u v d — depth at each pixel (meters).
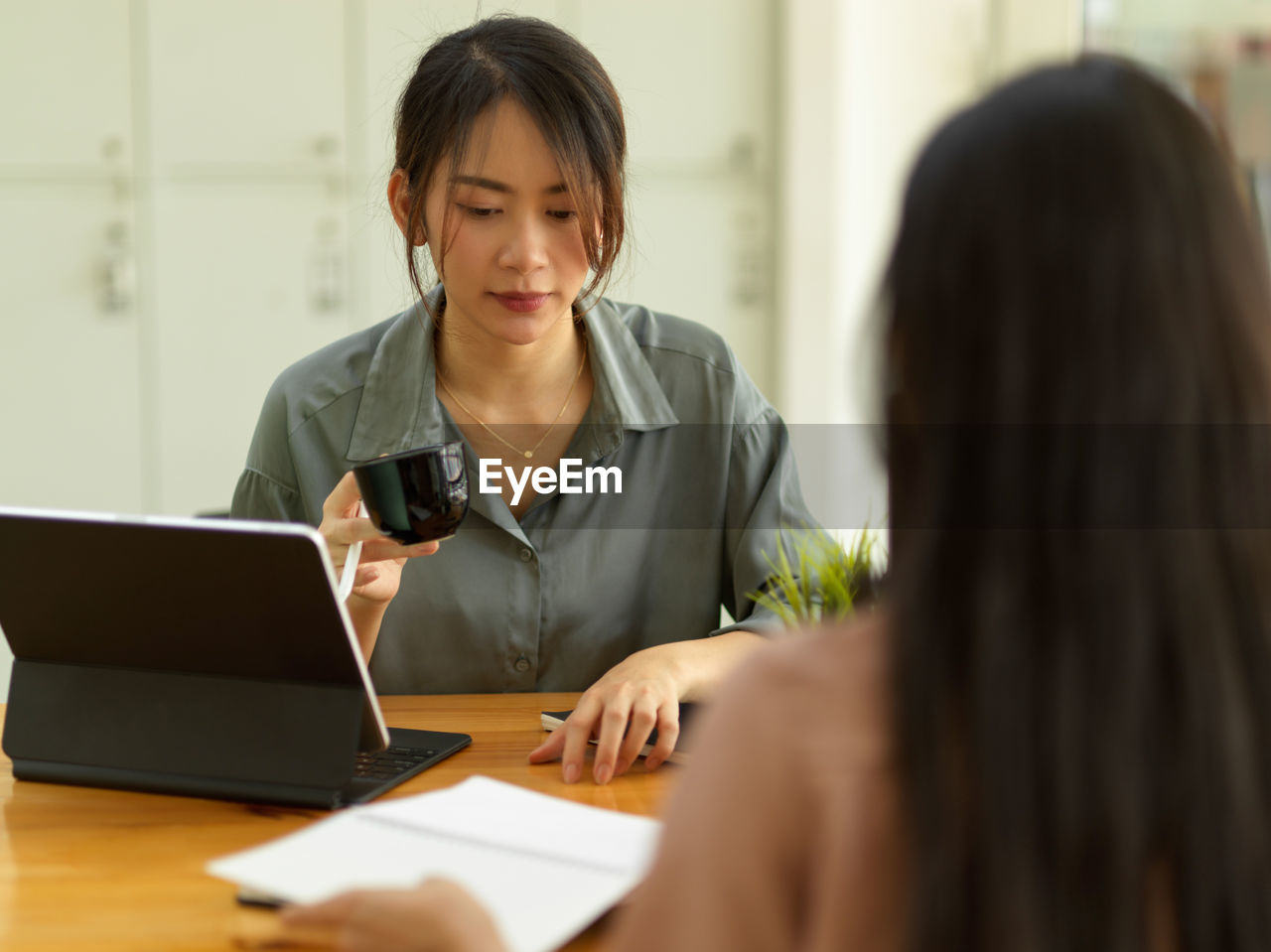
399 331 1.56
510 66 1.28
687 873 0.52
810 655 0.54
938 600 0.49
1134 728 0.46
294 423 1.57
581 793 1.09
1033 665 0.47
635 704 1.14
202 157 3.11
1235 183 0.51
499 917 0.77
